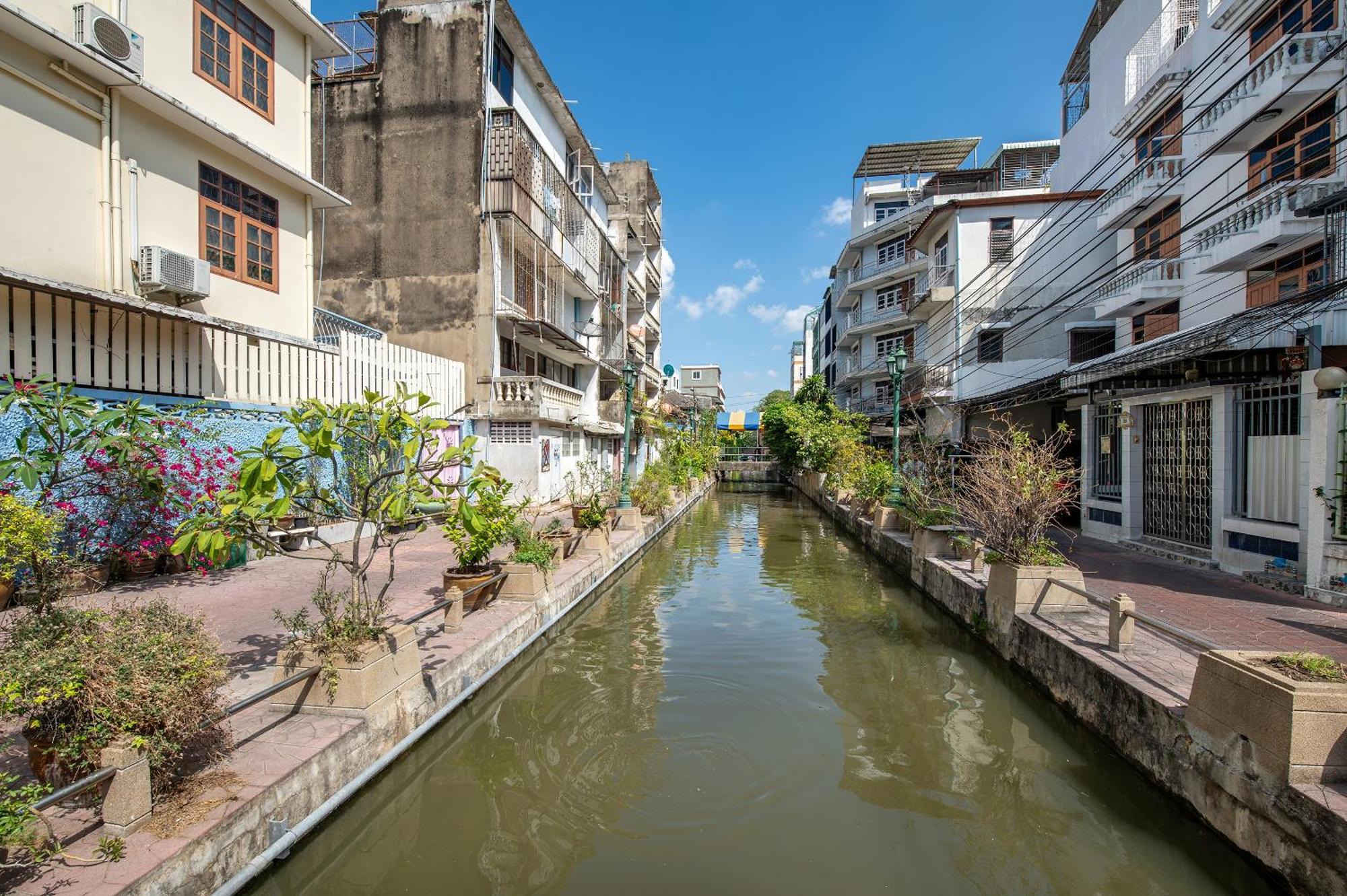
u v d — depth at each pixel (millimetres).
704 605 9914
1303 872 3307
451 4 15852
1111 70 19375
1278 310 8391
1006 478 7875
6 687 2846
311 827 3689
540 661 7262
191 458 8336
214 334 9500
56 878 2684
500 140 15602
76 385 7625
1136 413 11797
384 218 16047
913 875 3738
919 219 25938
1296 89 10734
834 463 23234
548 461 16750
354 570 4695
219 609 6824
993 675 7020
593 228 22078
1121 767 4922
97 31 7453
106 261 8047
